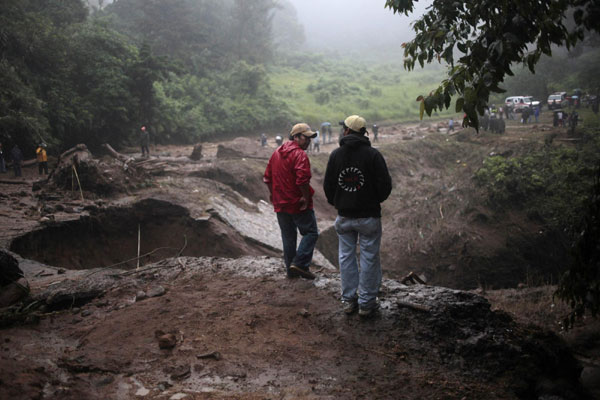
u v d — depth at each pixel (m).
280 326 4.34
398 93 68.69
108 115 31.73
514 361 4.03
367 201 4.29
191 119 42.44
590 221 4.10
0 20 26.48
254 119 49.41
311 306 4.72
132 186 17.28
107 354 3.72
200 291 5.18
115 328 4.21
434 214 23.55
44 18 31.06
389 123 57.47
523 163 24.19
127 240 14.77
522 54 3.69
